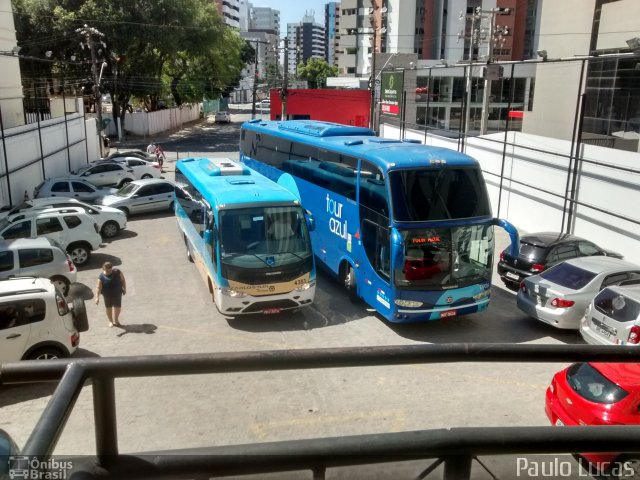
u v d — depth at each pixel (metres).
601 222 18.33
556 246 15.51
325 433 8.75
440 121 50.59
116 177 31.14
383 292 13.14
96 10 50.03
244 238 13.50
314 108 52.06
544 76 30.69
